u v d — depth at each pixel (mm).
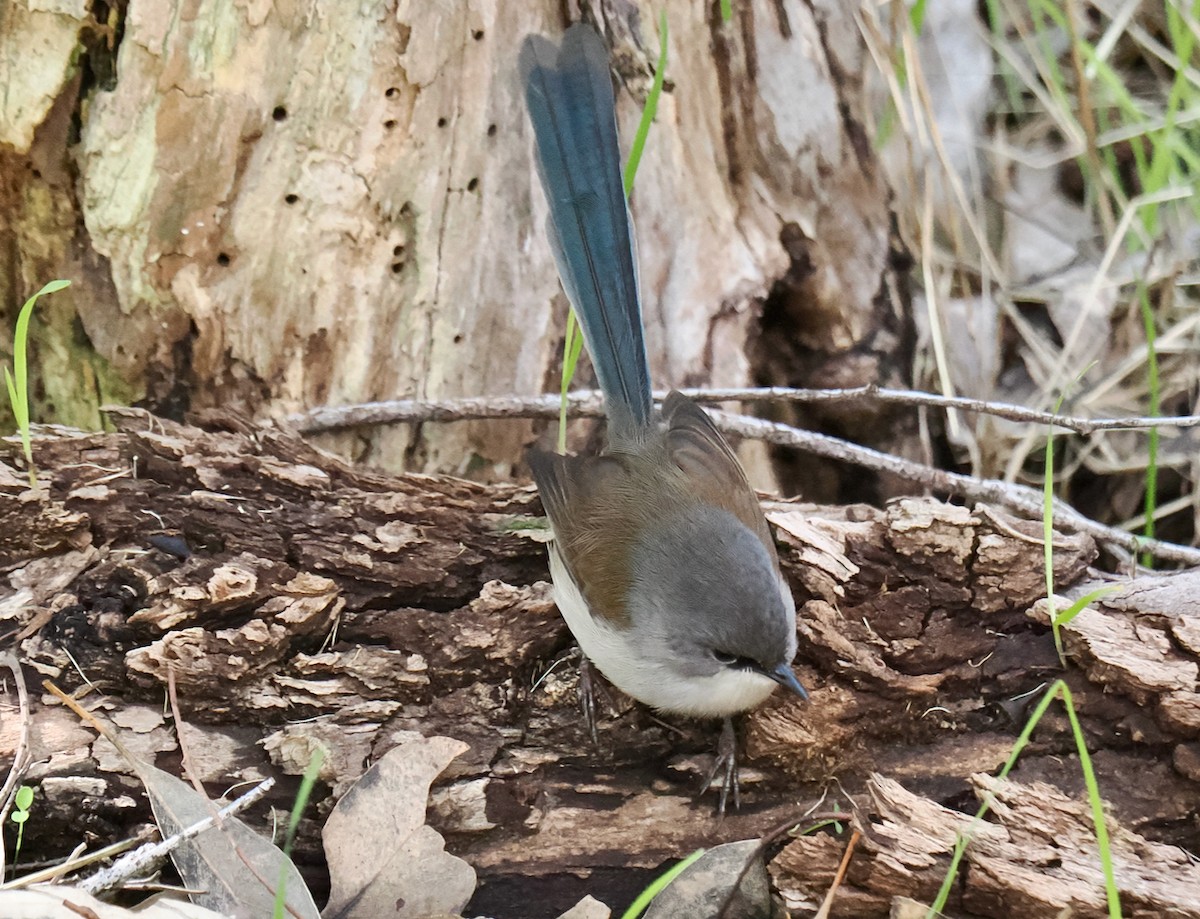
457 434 5023
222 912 3336
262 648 3734
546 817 3725
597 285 4531
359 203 4723
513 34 4848
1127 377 6090
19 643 3691
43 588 3809
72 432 4258
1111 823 3619
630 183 4297
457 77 4734
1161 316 6168
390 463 4977
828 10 5645
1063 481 6059
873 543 4105
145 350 4734
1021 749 3768
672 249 5309
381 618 3939
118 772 3502
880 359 5730
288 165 4594
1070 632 3859
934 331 5598
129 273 4602
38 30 4246
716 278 5355
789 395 4926
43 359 4793
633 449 4398
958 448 6020
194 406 4848
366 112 4633
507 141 4898
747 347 5477
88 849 3496
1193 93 6309
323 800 3602
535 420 5094
